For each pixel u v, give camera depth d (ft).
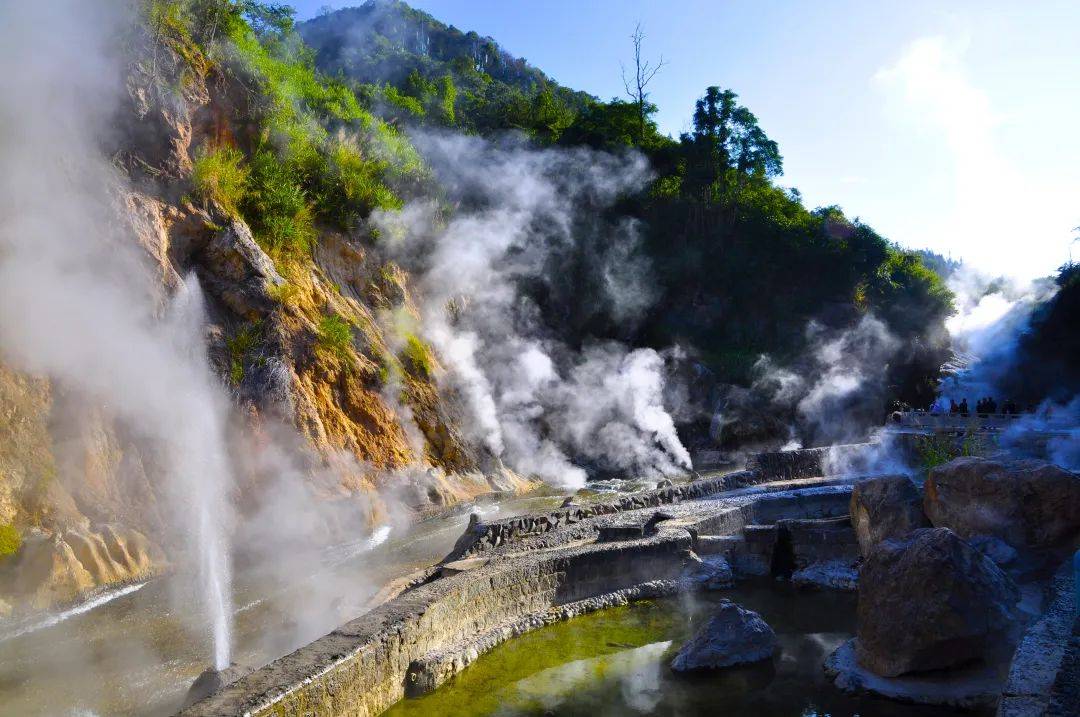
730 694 23.52
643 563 34.73
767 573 37.11
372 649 21.81
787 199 140.46
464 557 35.91
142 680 25.16
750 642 26.05
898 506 33.58
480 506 61.52
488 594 28.68
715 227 123.95
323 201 69.51
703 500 46.14
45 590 33.35
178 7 57.88
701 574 35.50
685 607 32.71
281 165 65.98
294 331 56.24
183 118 55.16
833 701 22.66
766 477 54.44
